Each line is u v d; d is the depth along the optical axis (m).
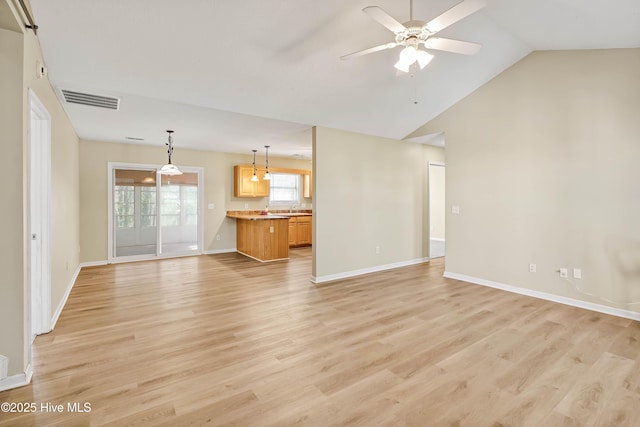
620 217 3.31
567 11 2.79
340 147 4.84
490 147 4.35
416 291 4.18
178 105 3.71
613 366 2.29
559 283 3.74
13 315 1.99
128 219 6.14
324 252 4.68
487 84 4.36
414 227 5.95
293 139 5.66
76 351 2.49
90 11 2.27
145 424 1.68
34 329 2.76
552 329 2.95
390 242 5.56
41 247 2.78
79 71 2.87
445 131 4.88
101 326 2.98
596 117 3.45
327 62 3.26
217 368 2.25
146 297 3.88
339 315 3.30
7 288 1.98
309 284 4.52
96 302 3.69
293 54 3.05
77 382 2.06
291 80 3.45
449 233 4.89
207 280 4.71
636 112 3.20
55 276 3.16
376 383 2.07
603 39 3.15
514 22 3.20
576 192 3.60
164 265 5.79
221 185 7.21
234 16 2.50
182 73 3.07
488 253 4.41
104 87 3.16
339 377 2.14
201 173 6.94
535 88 3.91
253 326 3.01
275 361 2.35
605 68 3.38
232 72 3.16
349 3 2.58
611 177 3.36
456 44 2.27
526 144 4.00
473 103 4.52
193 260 6.30
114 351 2.49
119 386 2.02
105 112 3.94
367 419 1.73
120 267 5.60
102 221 5.82
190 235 6.94
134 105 3.69
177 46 2.71
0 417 1.72
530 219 3.98
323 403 1.87
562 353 2.49
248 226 6.79
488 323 3.10
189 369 2.23
